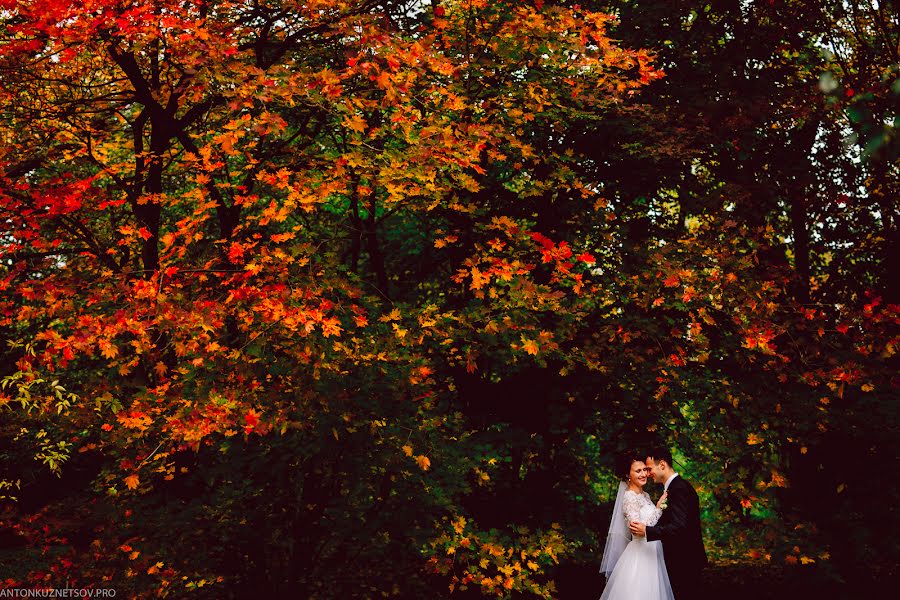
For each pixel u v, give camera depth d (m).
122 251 6.43
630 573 5.13
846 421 7.20
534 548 6.16
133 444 5.17
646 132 7.90
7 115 6.45
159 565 5.18
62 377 6.01
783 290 7.35
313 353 4.86
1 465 6.57
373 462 5.10
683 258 7.32
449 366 7.08
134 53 6.07
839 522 7.30
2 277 4.62
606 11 8.77
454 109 5.30
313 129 7.42
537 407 7.99
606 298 8.10
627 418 8.00
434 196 5.55
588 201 8.29
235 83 4.93
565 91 6.76
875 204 8.52
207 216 5.07
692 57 8.91
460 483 5.84
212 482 5.23
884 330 7.06
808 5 8.81
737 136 8.27
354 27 5.14
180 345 4.32
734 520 8.84
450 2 6.57
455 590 6.56
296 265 5.25
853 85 7.82
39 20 4.78
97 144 7.22
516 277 5.47
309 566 5.63
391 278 9.57
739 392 7.46
